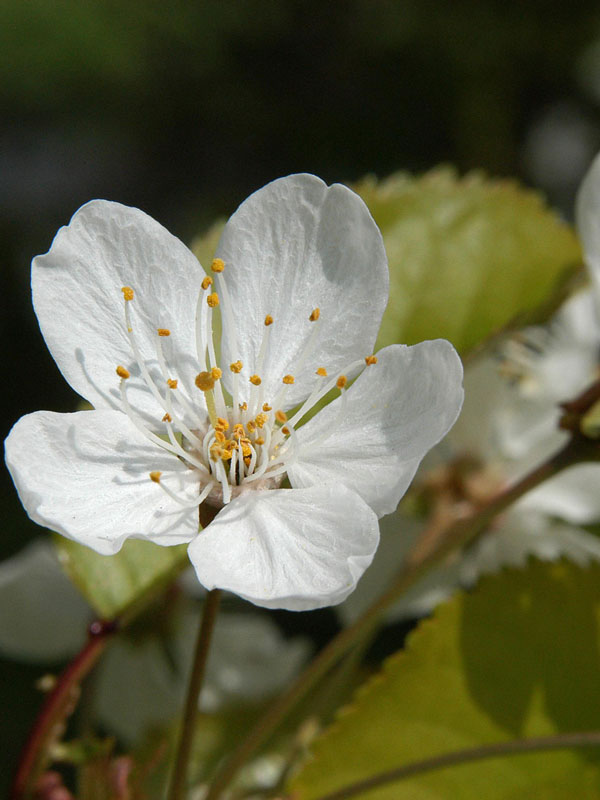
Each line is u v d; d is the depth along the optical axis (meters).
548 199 0.29
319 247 0.15
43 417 0.14
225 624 0.19
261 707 0.19
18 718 0.20
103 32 0.25
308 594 0.14
